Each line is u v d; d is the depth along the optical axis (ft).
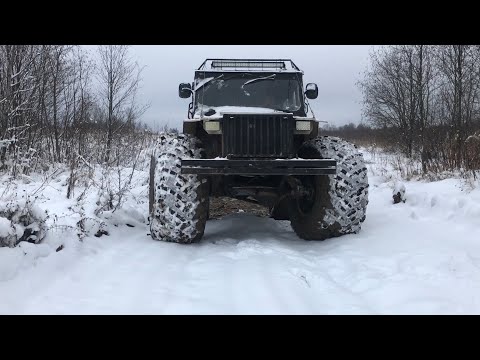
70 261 13.71
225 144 16.55
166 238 16.65
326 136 18.65
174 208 16.17
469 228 18.43
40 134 38.65
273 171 15.78
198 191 16.30
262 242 17.39
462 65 38.55
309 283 12.40
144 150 44.21
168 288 11.66
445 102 39.96
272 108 19.95
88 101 44.45
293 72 20.48
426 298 10.77
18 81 35.40
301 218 18.53
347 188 16.74
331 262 14.62
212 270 13.41
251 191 18.95
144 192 27.09
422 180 31.40
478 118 37.52
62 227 15.60
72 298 10.83
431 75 44.78
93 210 18.54
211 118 16.88
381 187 31.96
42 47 38.22
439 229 18.79
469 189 23.07
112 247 16.06
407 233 18.12
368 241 16.63
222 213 25.17
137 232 19.12
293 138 18.11
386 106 56.34
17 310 10.05
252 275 12.81
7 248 12.57
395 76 52.19
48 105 40.96
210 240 18.04
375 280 12.43
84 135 40.91
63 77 42.27
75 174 26.30
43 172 32.42
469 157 29.60
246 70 20.61
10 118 33.45
